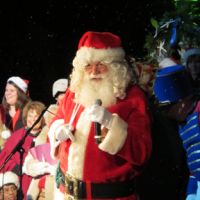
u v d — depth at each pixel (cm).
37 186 452
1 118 536
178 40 485
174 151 388
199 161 342
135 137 336
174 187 398
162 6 923
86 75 353
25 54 923
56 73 939
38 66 930
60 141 357
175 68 361
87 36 358
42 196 452
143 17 942
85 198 345
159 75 363
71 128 351
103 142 333
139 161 337
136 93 350
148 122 343
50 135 369
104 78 348
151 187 399
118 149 333
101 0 945
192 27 493
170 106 365
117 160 342
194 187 351
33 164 448
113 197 343
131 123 340
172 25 492
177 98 355
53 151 366
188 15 503
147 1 930
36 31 927
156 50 493
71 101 367
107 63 349
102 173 341
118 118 333
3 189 463
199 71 436
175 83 355
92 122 346
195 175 345
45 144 446
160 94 363
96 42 352
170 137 386
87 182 344
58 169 371
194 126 345
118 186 344
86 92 351
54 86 503
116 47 354
